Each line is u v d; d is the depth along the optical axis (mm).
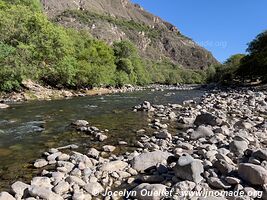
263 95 39031
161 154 10930
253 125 18156
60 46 45875
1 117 21672
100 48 66875
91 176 9680
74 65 50594
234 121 20047
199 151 11508
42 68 44719
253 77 85688
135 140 15281
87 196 8266
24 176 10148
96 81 55562
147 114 24266
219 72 132250
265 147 12875
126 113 24812
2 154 12680
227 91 56406
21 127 18219
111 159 11727
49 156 11812
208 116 19188
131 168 10344
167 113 24422
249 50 91438
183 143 13469
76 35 62281
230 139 14109
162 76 129500
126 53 91375
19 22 41469
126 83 78375
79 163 10695
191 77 154500
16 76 37219
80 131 17391
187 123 20172
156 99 39094
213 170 9164
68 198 8211
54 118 21812
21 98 35219
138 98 40750
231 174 8930
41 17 44125
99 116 23125
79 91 50812
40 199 7871
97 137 15719
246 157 10430
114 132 17219
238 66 98375
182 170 8961
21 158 12156
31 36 42250
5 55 36188
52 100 35656
